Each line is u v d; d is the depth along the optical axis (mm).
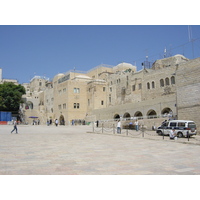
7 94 58156
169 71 40406
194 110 23922
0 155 11164
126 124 35594
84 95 57500
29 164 9234
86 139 19859
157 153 12461
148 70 48469
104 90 56938
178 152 12859
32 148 13695
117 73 56750
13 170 8195
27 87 101000
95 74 68375
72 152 12398
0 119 53344
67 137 21656
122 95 52781
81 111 56281
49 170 8281
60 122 58531
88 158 10719
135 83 49094
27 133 26359
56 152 12305
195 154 12195
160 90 42094
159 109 34469
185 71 25484
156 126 30375
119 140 19234
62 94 58219
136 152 12750
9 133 25656
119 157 11109
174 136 19641
